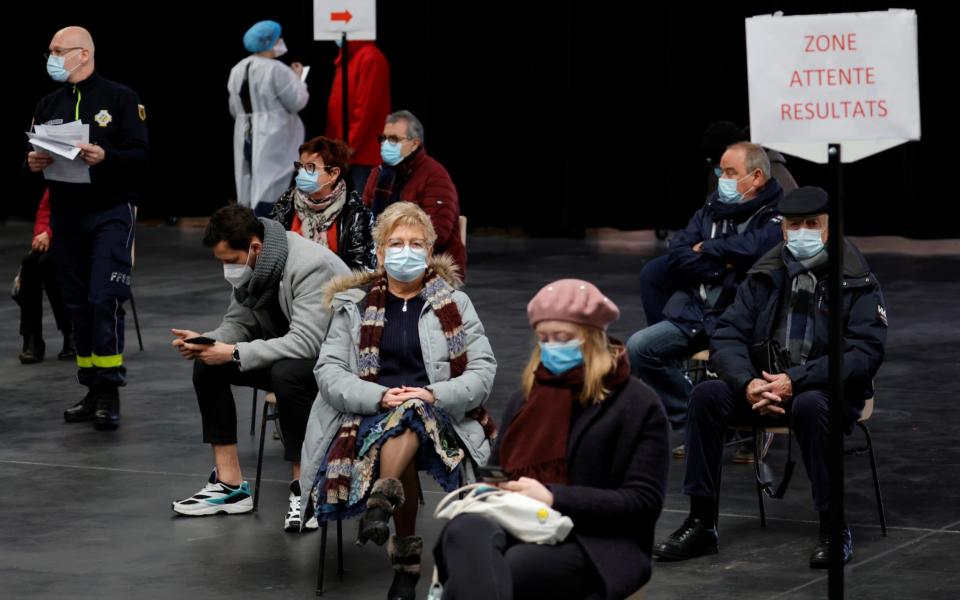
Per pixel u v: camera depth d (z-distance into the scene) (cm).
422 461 529
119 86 792
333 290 556
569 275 1261
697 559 555
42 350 963
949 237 1366
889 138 433
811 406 548
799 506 622
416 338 545
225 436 624
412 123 843
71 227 784
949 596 504
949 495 627
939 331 988
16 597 518
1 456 722
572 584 408
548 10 1494
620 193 1502
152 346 997
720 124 811
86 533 596
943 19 1333
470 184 1555
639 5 1460
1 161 1722
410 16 1545
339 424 539
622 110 1485
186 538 589
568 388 427
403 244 541
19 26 1678
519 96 1523
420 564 525
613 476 420
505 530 410
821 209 576
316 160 695
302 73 1304
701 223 709
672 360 704
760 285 595
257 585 534
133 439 755
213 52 1631
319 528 602
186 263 1380
